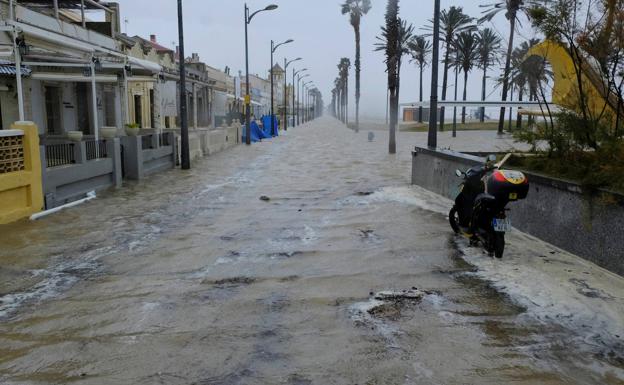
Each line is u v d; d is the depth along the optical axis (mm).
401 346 4348
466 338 4480
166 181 15203
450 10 52125
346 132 56188
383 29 39125
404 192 12328
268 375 3893
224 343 4434
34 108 17453
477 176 7359
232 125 33500
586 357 4152
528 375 3883
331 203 11234
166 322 4898
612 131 7449
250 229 8852
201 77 38375
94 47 13617
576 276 5945
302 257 7062
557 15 7762
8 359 4203
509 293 5504
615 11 7223
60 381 3850
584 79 8867
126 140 15117
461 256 6938
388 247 7469
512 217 8336
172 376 3896
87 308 5273
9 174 9055
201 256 7184
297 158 23016
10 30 10742
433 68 14094
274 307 5242
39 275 6375
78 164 11625
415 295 5508
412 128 63375
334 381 3803
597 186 6340
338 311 5121
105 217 9914
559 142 7957
